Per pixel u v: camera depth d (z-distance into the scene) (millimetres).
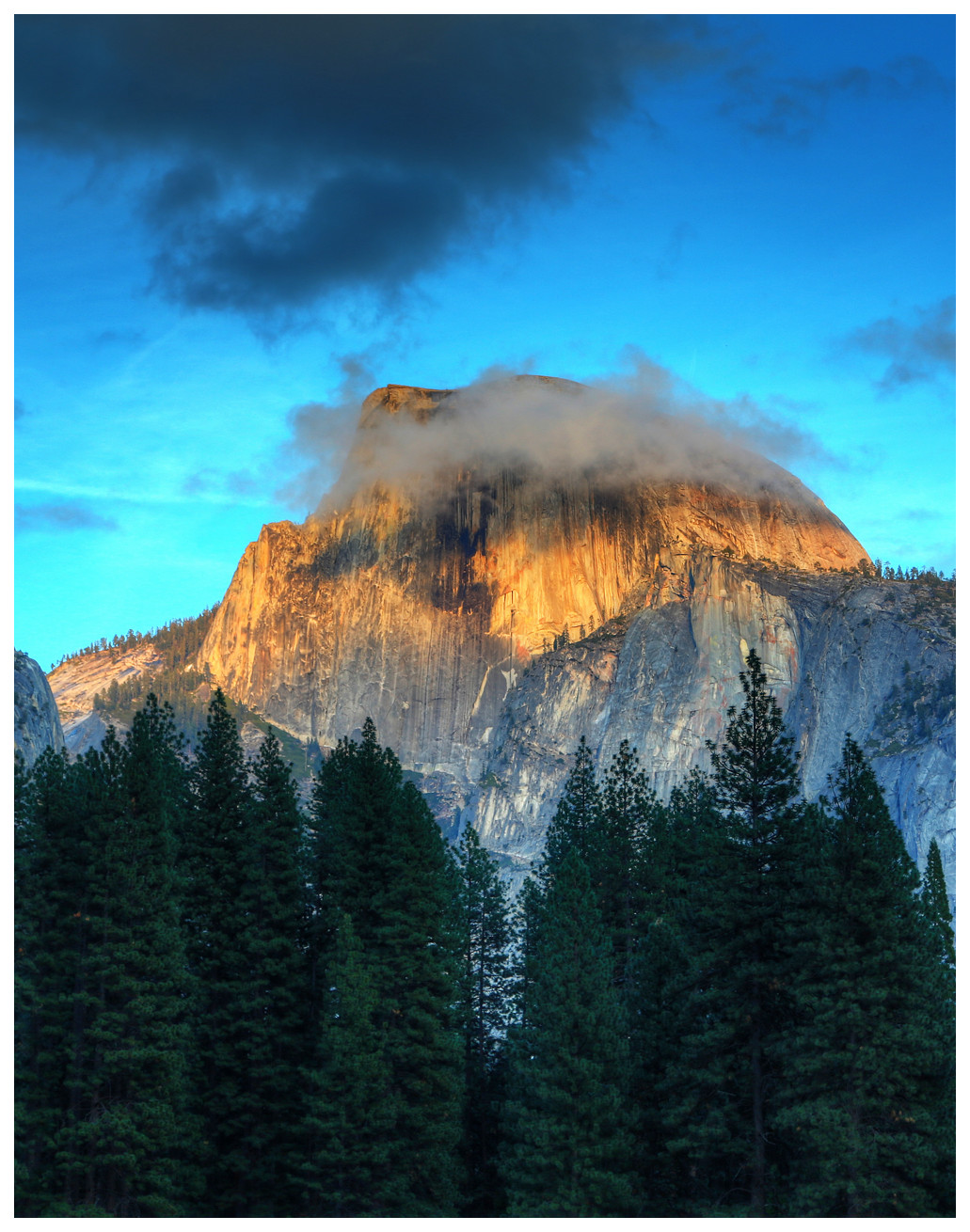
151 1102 67562
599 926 74812
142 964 69250
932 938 65812
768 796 70562
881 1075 60844
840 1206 61312
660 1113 70875
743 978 67062
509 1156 72312
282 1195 76438
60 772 73875
